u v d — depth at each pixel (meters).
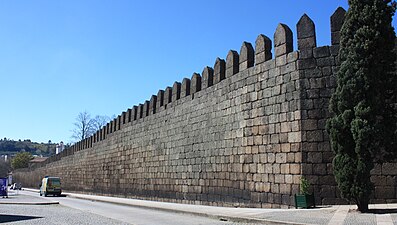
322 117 16.34
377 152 13.65
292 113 17.11
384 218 11.96
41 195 49.31
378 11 13.90
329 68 16.53
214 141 22.66
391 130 13.84
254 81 19.56
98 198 35.81
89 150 47.97
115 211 21.80
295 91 17.09
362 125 13.49
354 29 14.29
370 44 13.74
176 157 26.95
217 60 23.06
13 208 24.69
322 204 15.88
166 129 28.83
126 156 36.09
